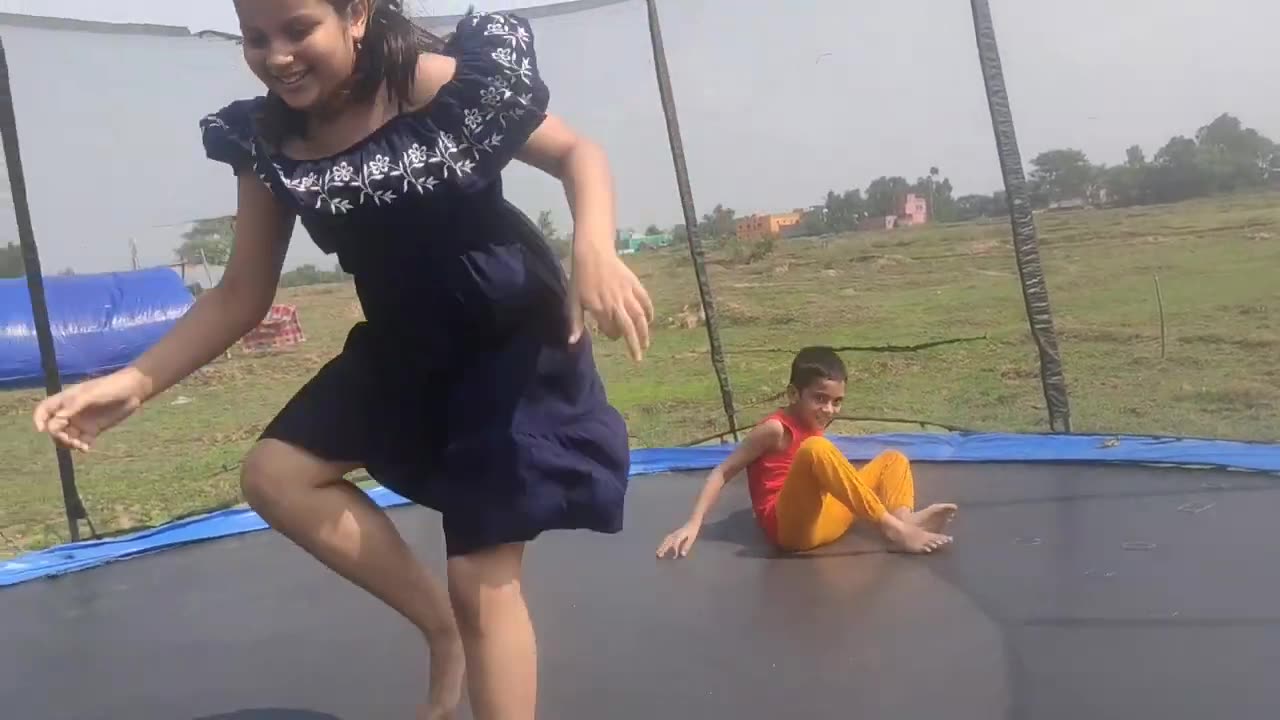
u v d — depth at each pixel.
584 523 1.35
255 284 1.42
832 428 4.04
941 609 1.96
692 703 1.62
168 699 1.84
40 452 5.20
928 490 2.92
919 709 1.53
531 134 1.31
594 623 2.04
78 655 2.13
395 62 1.23
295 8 1.18
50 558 2.92
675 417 4.57
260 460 1.33
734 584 2.22
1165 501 2.60
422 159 1.25
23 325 6.32
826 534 2.44
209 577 2.66
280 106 1.29
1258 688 1.51
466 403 1.33
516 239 1.36
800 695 1.62
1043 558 2.21
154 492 4.50
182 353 1.39
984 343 4.17
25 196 3.32
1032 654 1.70
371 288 1.35
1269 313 3.91
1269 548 2.17
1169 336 4.05
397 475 1.38
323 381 1.40
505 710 1.31
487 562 1.31
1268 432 3.44
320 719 1.70
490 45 1.30
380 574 1.39
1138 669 1.61
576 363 1.38
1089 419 3.73
